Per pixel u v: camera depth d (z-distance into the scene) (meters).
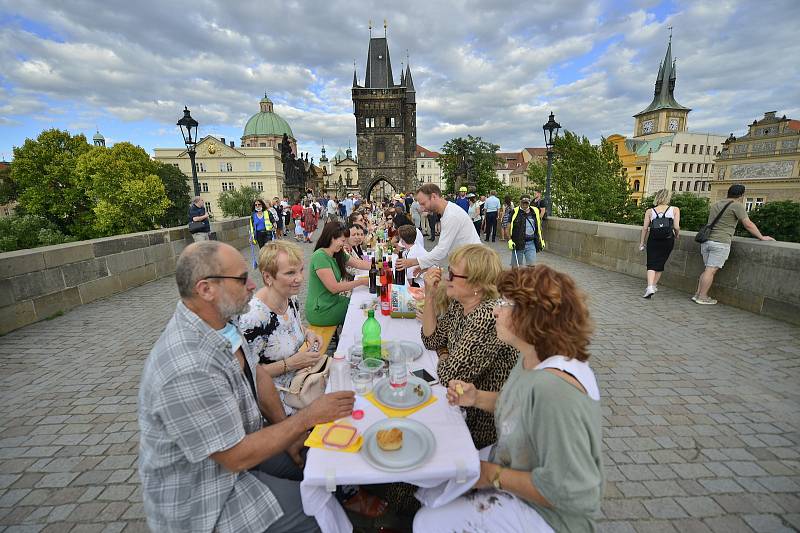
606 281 7.58
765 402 3.19
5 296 5.05
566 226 10.67
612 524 2.04
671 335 4.65
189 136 10.88
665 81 84.75
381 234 8.75
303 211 17.34
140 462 1.36
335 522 1.49
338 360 2.25
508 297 1.36
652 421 2.96
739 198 5.36
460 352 1.85
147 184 45.38
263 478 1.53
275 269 2.35
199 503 1.34
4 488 2.37
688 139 78.44
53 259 5.82
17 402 3.37
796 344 4.25
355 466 1.37
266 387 2.02
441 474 1.34
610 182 40.50
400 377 1.86
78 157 45.06
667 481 2.34
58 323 5.47
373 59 64.38
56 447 2.76
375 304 3.36
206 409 1.29
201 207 9.94
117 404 3.34
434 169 109.44
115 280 7.24
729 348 4.23
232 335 1.67
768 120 61.50
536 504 1.37
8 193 50.47
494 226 14.72
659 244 6.02
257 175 80.88
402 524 2.02
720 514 2.10
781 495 2.23
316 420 1.52
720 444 2.68
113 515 2.17
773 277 5.00
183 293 1.45
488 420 1.83
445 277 2.49
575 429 1.16
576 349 1.26
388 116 62.56
